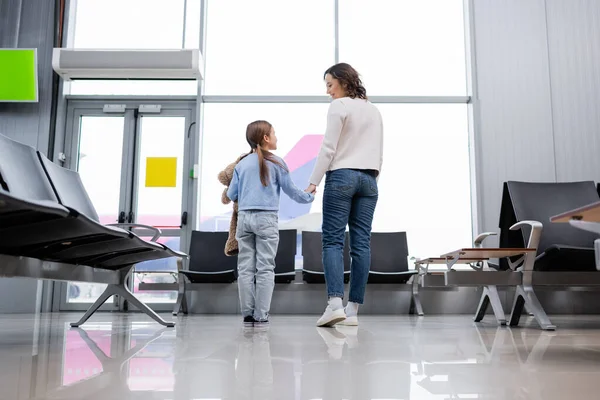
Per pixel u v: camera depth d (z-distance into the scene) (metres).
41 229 1.73
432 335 2.22
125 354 1.48
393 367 1.21
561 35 5.54
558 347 1.71
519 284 2.84
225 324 3.04
